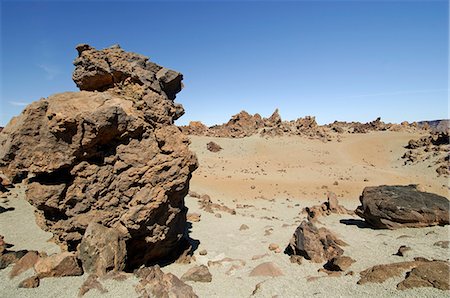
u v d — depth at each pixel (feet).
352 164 211.61
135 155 46.70
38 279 39.73
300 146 260.83
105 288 38.37
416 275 36.55
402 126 338.34
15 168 41.55
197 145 259.60
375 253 50.93
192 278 46.42
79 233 46.21
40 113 41.91
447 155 180.75
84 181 44.57
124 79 51.26
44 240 60.59
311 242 53.88
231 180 161.17
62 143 42.45
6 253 48.44
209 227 80.69
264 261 54.29
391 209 67.00
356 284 39.55
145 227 46.32
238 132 312.50
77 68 52.80
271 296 40.19
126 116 44.65
